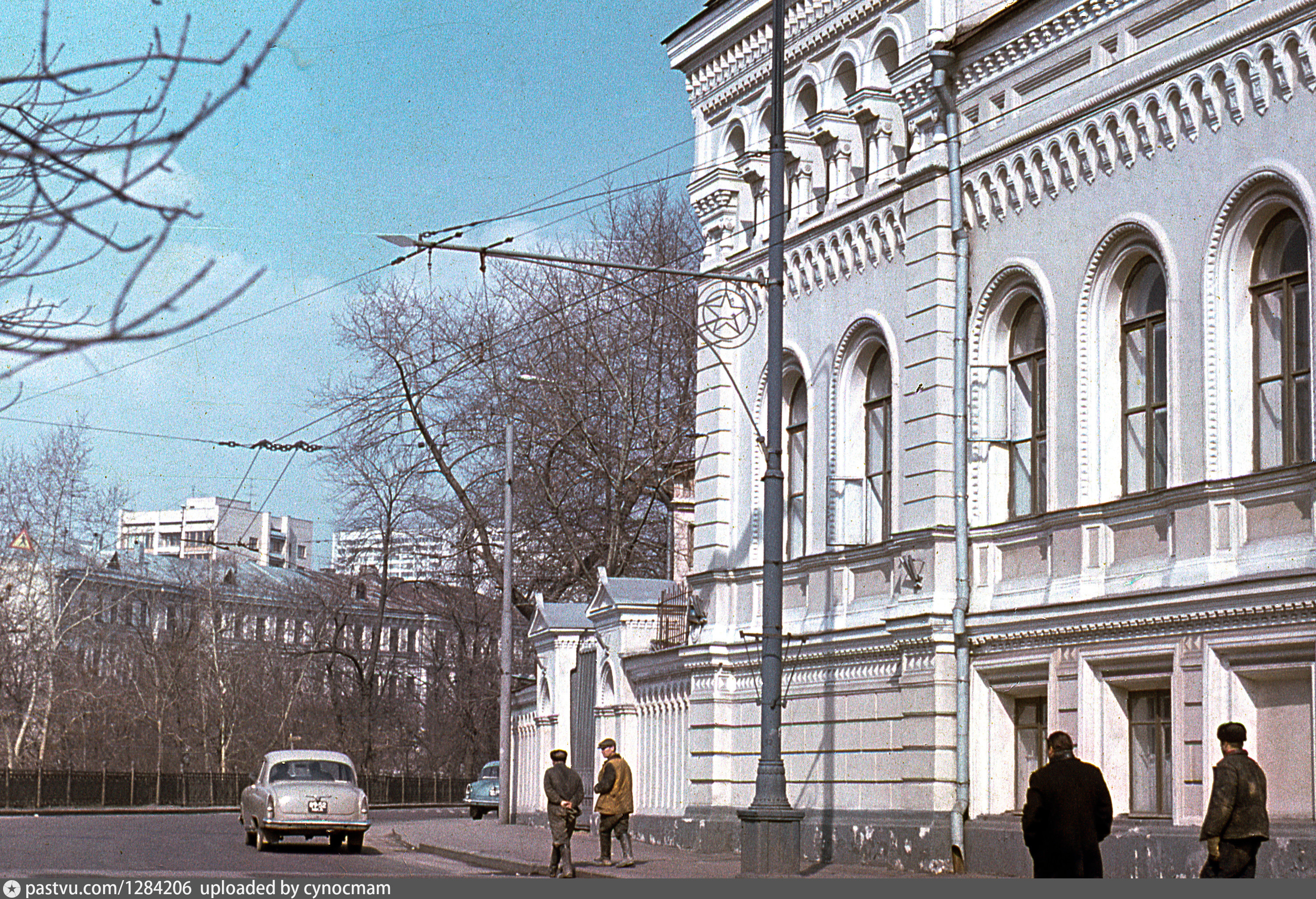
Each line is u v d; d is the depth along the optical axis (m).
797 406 29.22
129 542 137.62
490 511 53.97
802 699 27.52
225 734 76.81
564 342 51.41
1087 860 13.94
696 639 30.86
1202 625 19.12
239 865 24.66
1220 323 19.61
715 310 31.16
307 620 90.88
